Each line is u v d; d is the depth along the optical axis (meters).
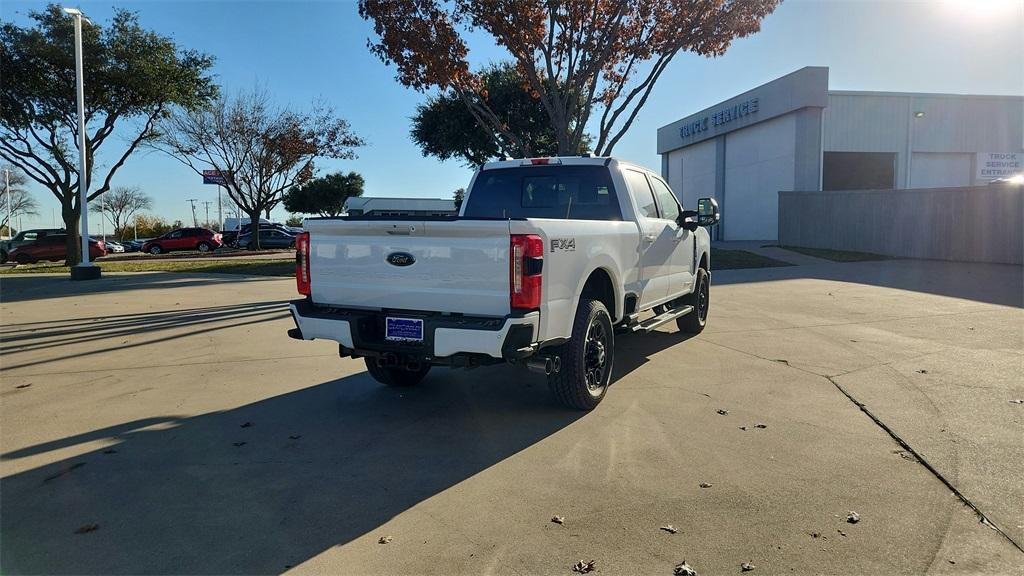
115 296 13.84
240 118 32.84
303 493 3.84
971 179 34.09
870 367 6.68
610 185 6.53
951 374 6.33
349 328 4.91
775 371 6.59
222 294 14.13
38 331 9.44
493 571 2.98
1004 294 11.91
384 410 5.48
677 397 5.71
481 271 4.52
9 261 30.42
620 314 5.79
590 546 3.19
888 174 33.69
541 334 4.55
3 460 4.36
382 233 4.88
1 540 3.29
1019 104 34.03
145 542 3.27
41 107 23.02
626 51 15.84
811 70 28.61
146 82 22.81
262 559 3.11
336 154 34.53
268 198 35.78
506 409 5.46
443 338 4.50
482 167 7.28
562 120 15.63
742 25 14.88
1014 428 4.76
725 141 36.19
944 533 3.27
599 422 5.06
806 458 4.27
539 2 14.59
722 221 36.59
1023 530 3.28
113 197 79.69
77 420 5.23
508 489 3.86
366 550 3.18
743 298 12.16
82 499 3.76
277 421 5.20
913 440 4.54
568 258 4.82
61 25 21.42
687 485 3.88
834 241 24.55
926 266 18.00
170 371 6.92
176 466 4.26
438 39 15.13
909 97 33.22
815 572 2.93
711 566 2.99
